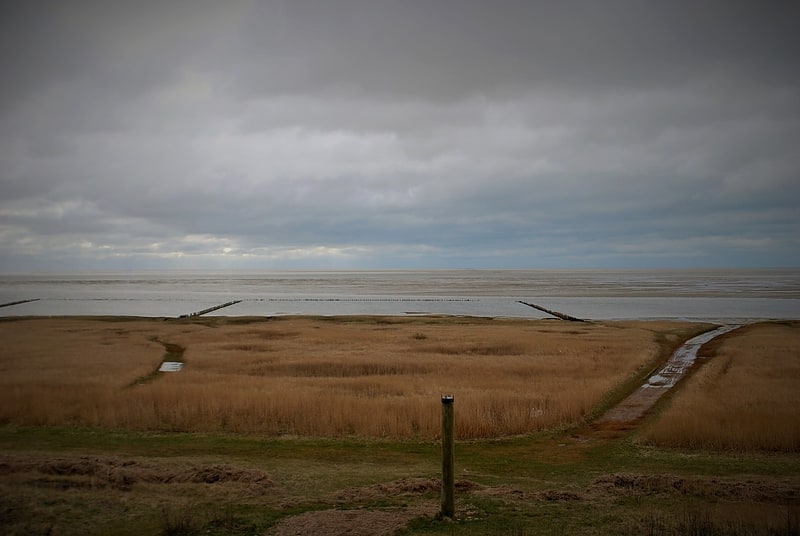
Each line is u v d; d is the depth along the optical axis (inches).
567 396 1043.3
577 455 721.0
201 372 1395.2
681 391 1174.3
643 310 4168.3
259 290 7839.6
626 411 1017.5
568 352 1823.3
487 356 1716.3
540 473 629.6
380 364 1531.7
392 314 3848.4
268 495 510.3
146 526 428.5
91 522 434.0
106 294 6688.0
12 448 708.7
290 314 3850.9
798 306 4530.0
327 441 774.5
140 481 538.6
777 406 966.4
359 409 900.6
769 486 545.3
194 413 892.0
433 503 485.7
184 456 676.7
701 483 547.2
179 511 458.9
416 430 834.8
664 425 804.6
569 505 486.6
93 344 1984.5
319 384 1194.0
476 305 4790.8
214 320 3110.2
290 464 640.4
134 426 840.9
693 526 415.8
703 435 756.6
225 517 439.8
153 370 1467.8
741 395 1087.6
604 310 4190.5
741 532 408.5
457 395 1055.0
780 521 429.1
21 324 2790.4
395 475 594.9
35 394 1004.6
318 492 526.0
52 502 470.6
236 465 625.9
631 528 426.0
